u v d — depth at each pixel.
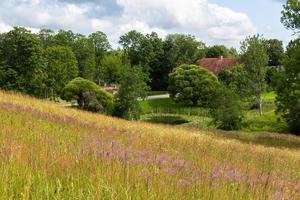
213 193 6.88
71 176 6.20
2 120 12.74
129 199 5.58
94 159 7.46
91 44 128.38
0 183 5.24
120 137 13.84
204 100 85.62
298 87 34.44
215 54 149.88
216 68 121.00
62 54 91.12
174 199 6.22
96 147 8.70
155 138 16.45
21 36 69.94
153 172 7.48
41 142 8.98
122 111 59.50
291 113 36.00
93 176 6.36
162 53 133.25
